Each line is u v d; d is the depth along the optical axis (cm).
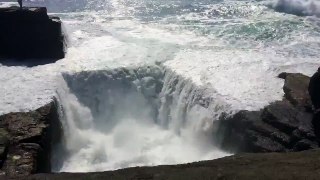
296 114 2609
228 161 1994
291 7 4988
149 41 3884
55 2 5450
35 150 2302
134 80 3288
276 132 2511
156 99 3300
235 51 3694
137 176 1831
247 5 5262
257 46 3853
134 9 5091
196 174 1798
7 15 3506
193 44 3847
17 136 2398
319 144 2369
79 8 5159
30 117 2581
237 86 3023
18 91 2928
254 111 2691
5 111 2670
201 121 2889
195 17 4769
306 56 3609
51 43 3544
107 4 5331
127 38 3959
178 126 3108
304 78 3017
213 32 4219
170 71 3266
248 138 2566
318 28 4381
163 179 1770
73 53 3569
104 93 3225
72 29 4188
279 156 2020
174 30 4266
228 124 2709
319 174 1731
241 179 1722
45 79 3112
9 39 3525
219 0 5559
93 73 3222
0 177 1952
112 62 3391
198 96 2969
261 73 3234
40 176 1927
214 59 3484
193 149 2870
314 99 2664
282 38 4078
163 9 5103
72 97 3155
